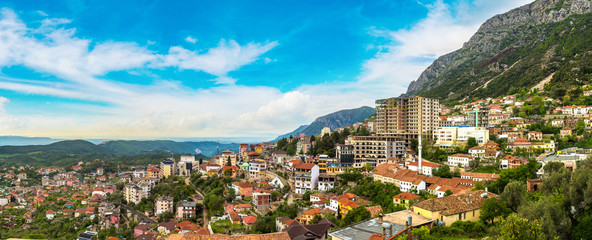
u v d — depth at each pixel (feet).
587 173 251.80
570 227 224.53
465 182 514.68
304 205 593.83
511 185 289.33
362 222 270.26
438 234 255.91
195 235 330.34
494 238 219.61
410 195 476.54
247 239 315.78
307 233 353.51
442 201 291.38
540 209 222.89
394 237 229.45
